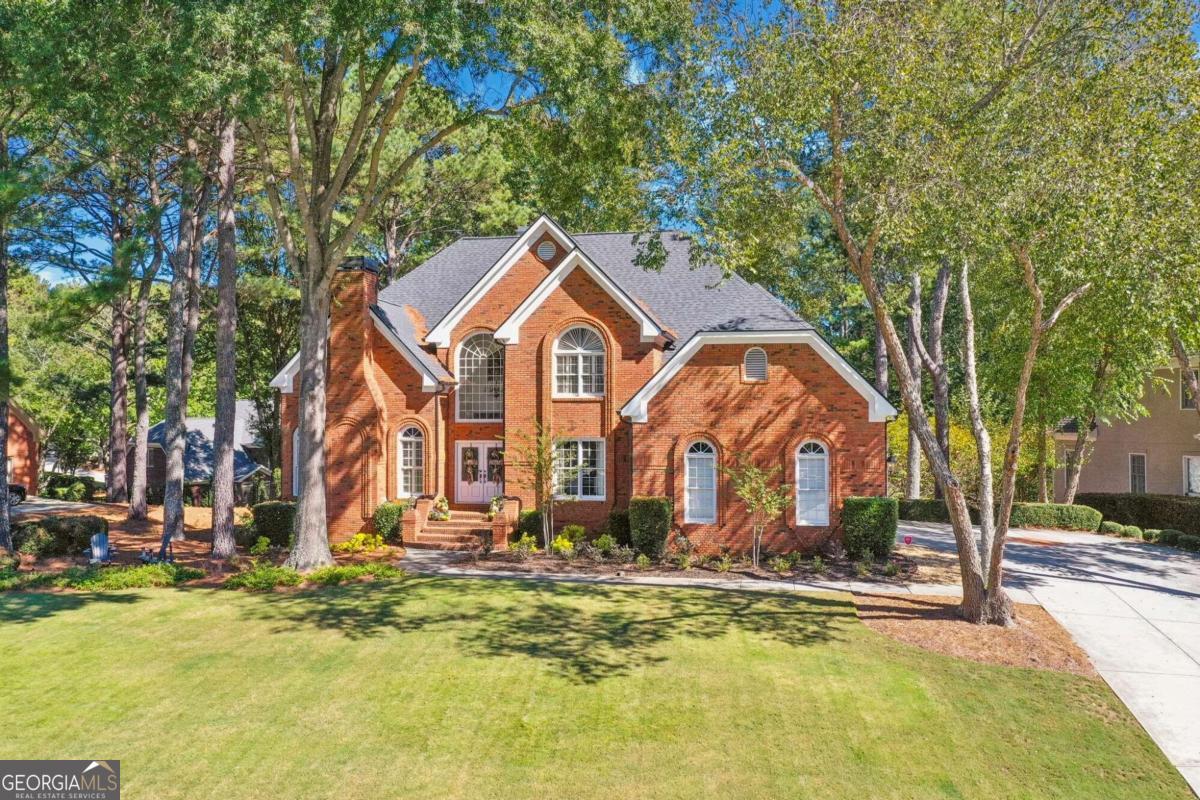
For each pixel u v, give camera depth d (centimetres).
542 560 2150
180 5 1340
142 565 2030
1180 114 1406
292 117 1869
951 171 1375
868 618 1548
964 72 1424
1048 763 956
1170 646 1417
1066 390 2922
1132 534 2795
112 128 1630
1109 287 1386
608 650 1341
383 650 1332
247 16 1354
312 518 1975
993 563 1501
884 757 963
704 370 2244
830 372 2195
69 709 1080
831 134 1554
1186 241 1299
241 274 3097
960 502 1551
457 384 2625
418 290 2973
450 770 922
